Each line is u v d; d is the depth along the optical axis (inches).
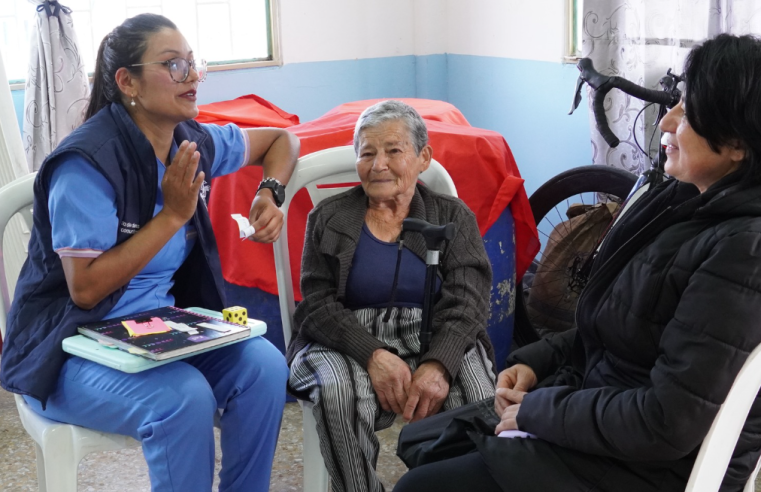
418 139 75.9
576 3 147.6
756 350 44.1
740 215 47.4
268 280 101.1
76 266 63.7
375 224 77.9
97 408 65.1
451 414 63.0
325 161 85.5
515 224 107.8
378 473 90.0
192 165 64.3
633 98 119.5
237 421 69.1
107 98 69.6
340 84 181.6
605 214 113.7
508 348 109.5
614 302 53.1
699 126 48.4
